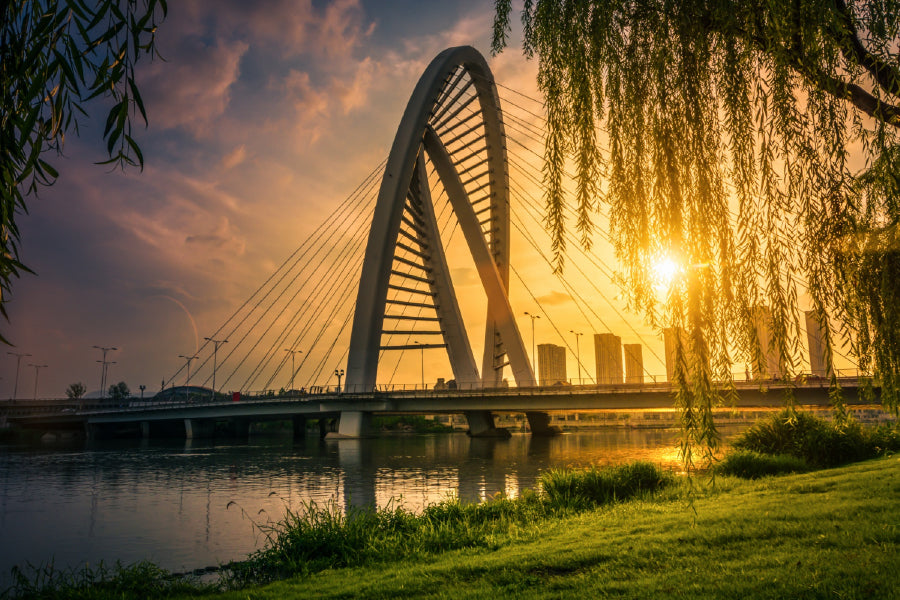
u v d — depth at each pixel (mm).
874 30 4312
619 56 5117
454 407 71125
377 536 13438
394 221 77375
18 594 12250
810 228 4488
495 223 87812
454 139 87250
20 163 3613
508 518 14711
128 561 16094
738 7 4629
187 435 111750
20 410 132000
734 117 4742
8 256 3619
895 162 4906
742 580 7391
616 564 8797
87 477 41000
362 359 76062
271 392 94500
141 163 3324
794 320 4398
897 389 4773
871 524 9758
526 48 5648
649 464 18719
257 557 14078
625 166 4973
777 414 23500
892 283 4871
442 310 81938
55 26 3375
